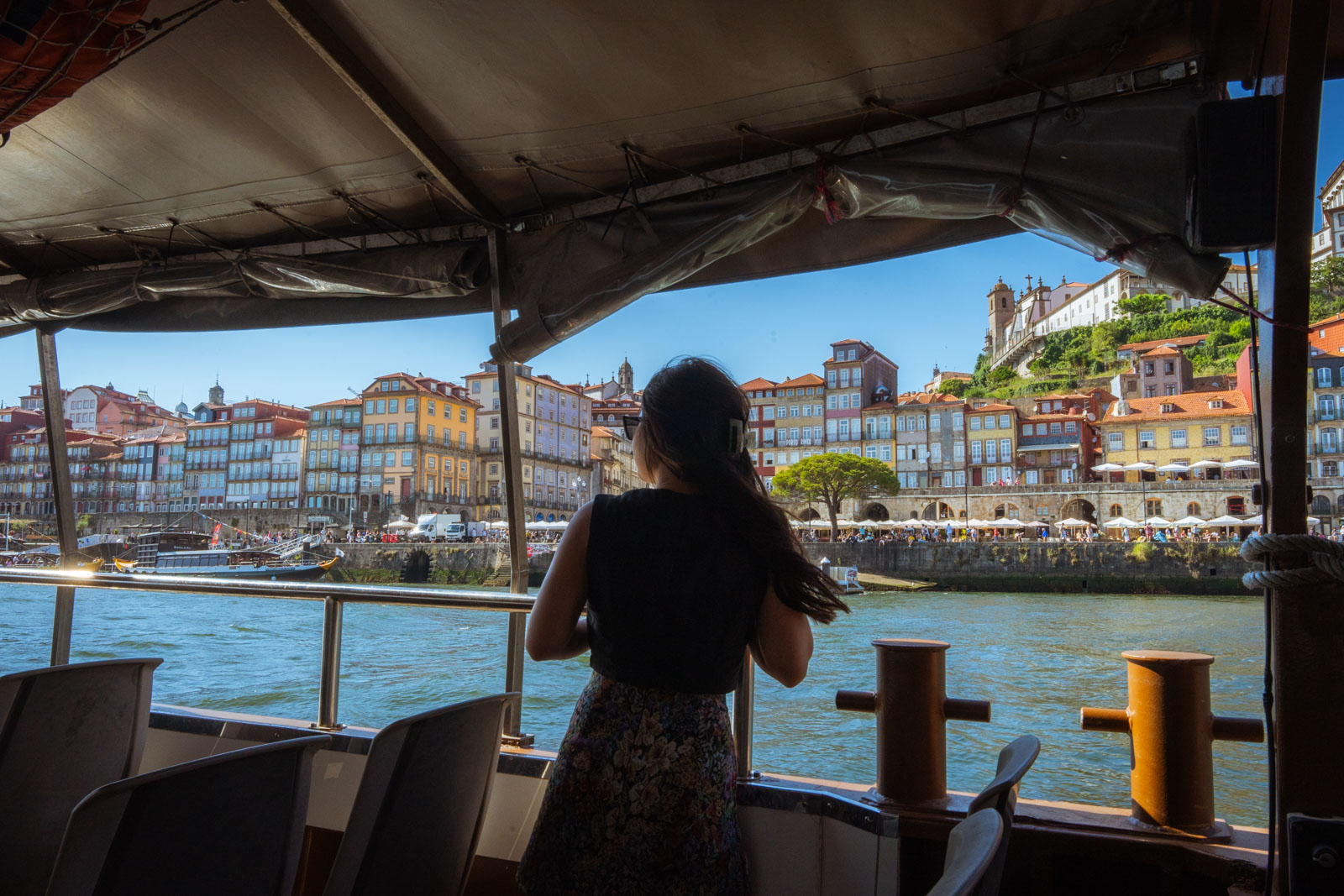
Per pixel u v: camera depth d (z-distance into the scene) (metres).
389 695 9.23
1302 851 1.61
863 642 15.41
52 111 2.75
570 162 2.82
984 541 42.47
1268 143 1.73
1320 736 1.63
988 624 22.62
